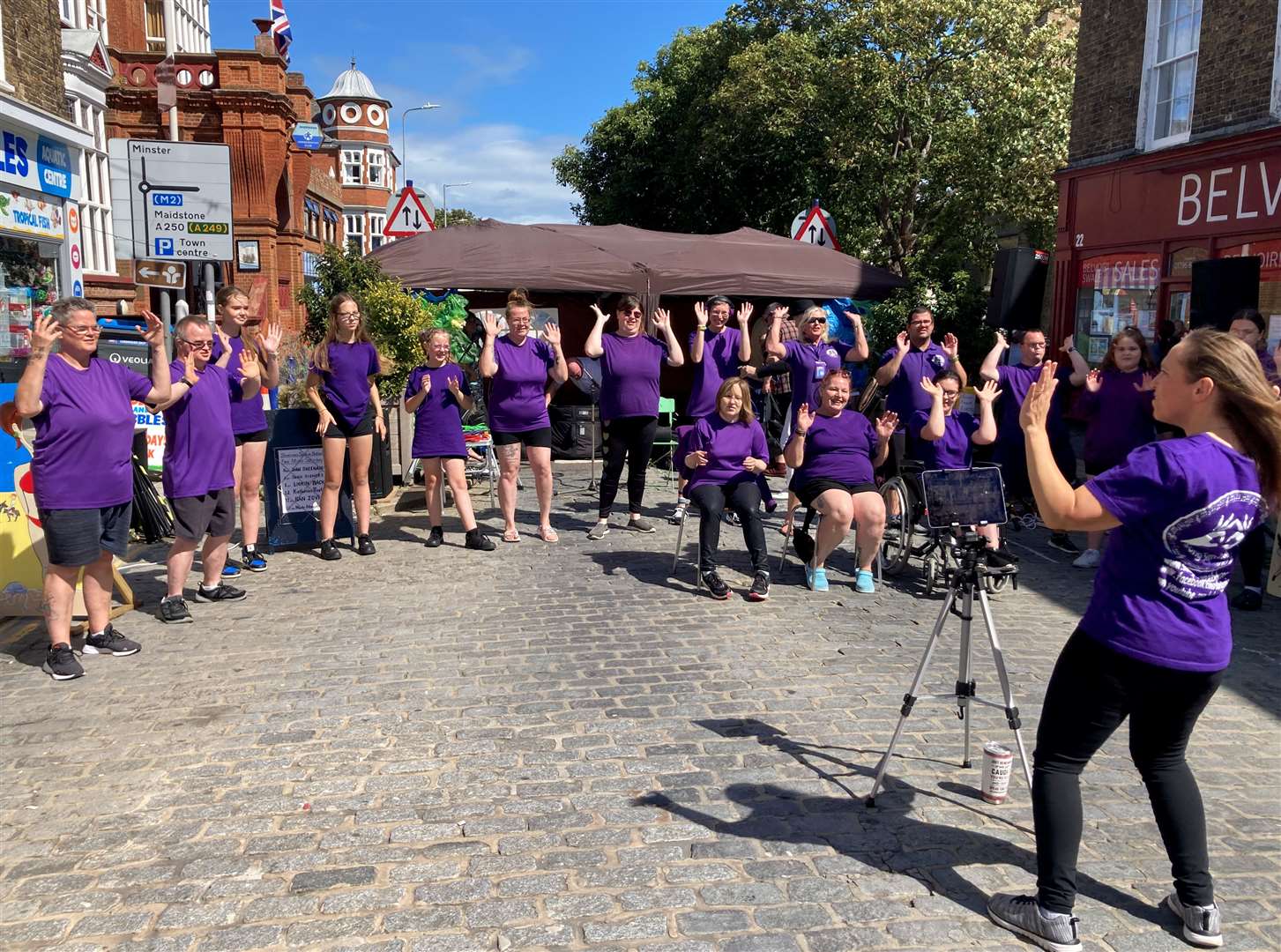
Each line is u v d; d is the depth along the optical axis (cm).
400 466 1048
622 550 824
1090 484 278
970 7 1736
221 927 300
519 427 834
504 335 838
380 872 330
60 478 507
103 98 1468
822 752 428
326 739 439
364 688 503
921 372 760
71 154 1205
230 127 1838
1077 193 1523
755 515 686
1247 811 379
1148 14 1352
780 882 325
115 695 493
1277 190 1139
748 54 2030
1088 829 363
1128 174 1399
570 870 332
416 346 1061
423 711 472
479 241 1288
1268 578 710
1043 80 1727
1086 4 1495
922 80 1828
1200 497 268
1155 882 327
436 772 406
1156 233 1350
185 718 463
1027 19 1778
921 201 2036
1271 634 614
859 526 687
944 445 715
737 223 2584
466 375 1259
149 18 2002
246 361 693
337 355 767
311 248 2427
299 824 363
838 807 378
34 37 1106
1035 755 304
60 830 359
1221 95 1220
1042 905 293
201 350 597
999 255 1152
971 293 1730
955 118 1827
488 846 347
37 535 605
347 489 840
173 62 1297
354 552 817
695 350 859
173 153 913
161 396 563
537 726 454
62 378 507
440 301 1266
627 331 860
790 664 542
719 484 689
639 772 407
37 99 1112
